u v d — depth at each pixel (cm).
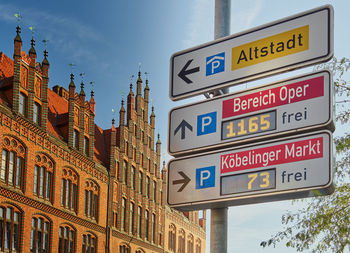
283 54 706
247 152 702
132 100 5256
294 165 663
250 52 733
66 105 4603
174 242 6128
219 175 714
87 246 4241
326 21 681
